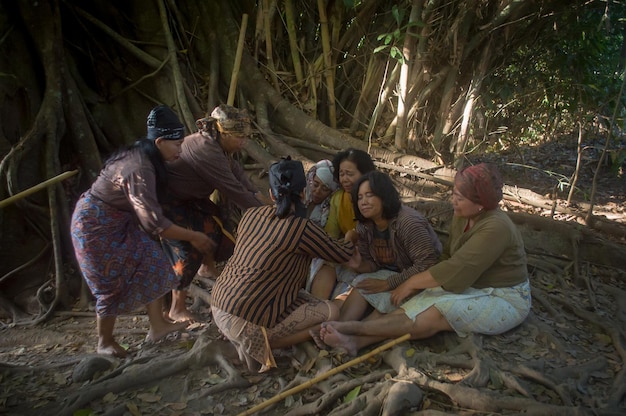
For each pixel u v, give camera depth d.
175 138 3.60
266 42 6.73
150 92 6.25
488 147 8.75
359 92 7.19
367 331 3.53
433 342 3.70
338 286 4.07
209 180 3.93
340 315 3.78
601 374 3.42
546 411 2.88
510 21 6.37
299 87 6.88
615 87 7.18
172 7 6.56
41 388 3.57
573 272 4.93
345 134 6.53
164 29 6.30
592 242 5.08
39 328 4.63
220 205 4.43
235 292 3.41
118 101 6.15
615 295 4.60
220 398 3.32
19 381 3.65
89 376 3.62
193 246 4.07
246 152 5.89
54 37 5.53
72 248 5.09
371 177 3.69
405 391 2.96
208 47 6.68
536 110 8.44
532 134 9.50
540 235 5.20
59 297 4.84
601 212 6.18
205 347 3.63
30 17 5.49
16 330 4.61
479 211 3.60
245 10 7.07
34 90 5.47
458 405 3.05
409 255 3.80
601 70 7.75
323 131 6.40
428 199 5.75
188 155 3.88
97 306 3.75
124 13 6.52
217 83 6.41
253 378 3.51
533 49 7.19
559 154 8.73
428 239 3.74
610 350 3.77
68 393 3.48
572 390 3.18
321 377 3.26
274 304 3.43
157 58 6.33
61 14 6.04
